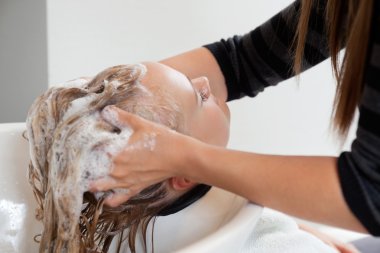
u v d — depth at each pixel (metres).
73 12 1.15
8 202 0.82
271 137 1.57
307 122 1.59
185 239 0.71
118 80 0.67
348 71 0.59
